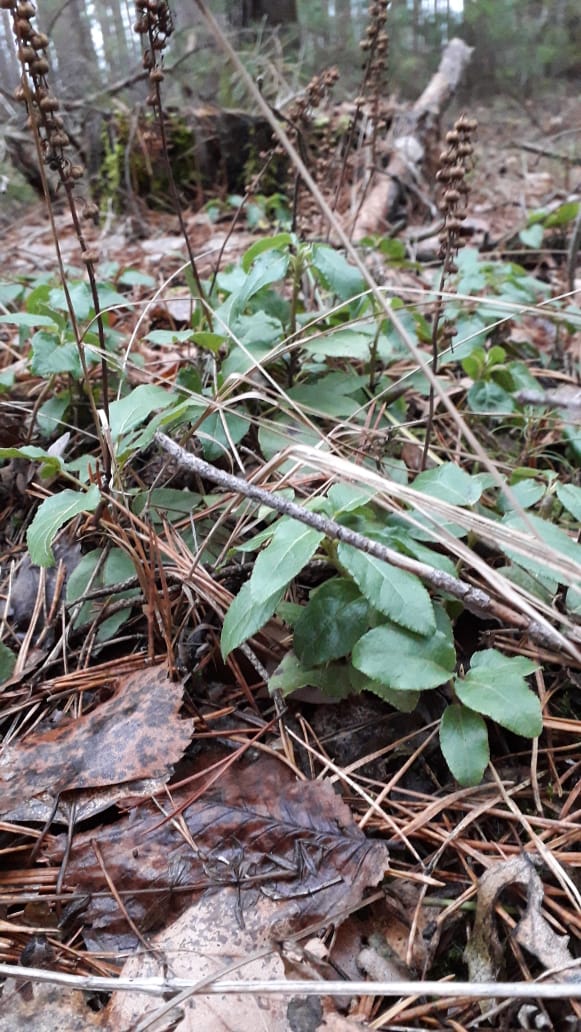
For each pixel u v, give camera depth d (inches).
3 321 10.6
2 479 11.0
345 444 9.8
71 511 8.1
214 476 7.2
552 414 12.0
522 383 12.2
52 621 8.8
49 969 5.9
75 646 8.6
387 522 8.3
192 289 12.2
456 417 5.4
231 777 7.0
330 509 7.6
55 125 7.1
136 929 6.0
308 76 30.4
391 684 6.6
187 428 10.1
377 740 7.4
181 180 27.1
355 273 10.6
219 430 9.7
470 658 7.7
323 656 7.3
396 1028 5.4
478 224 22.6
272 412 10.7
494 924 5.9
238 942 5.8
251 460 10.5
